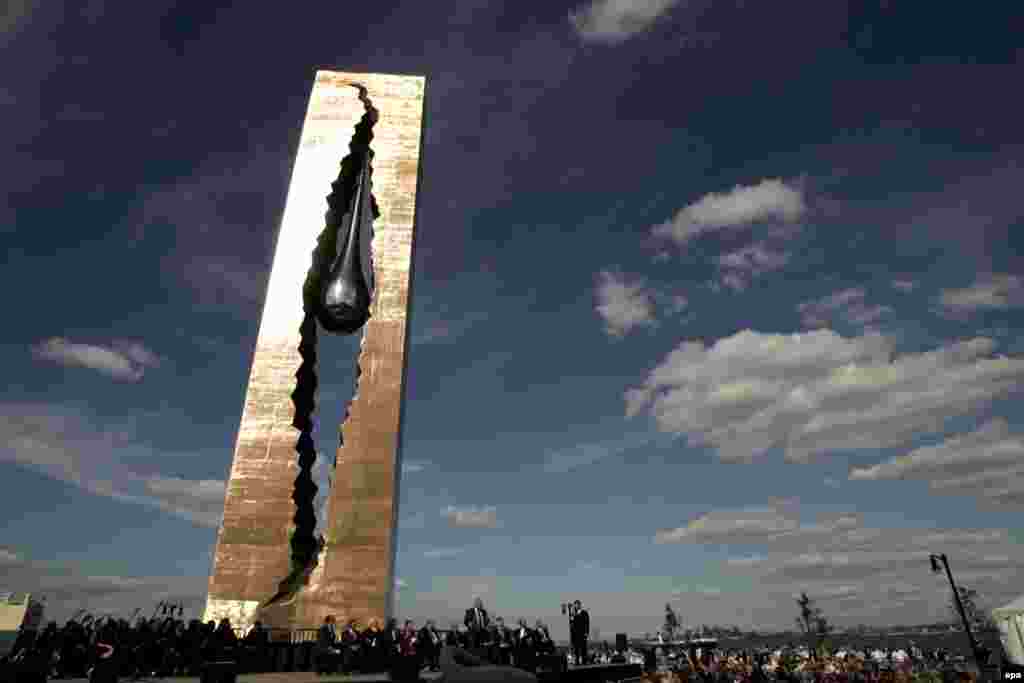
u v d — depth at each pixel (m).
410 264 39.88
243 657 24.94
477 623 27.67
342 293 39.22
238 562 32.12
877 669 32.53
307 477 38.03
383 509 33.50
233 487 33.75
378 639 25.77
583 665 31.05
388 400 36.03
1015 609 37.84
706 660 33.41
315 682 20.53
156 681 21.86
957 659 47.16
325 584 31.84
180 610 25.52
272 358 36.88
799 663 35.75
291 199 41.06
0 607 58.81
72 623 23.92
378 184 41.78
